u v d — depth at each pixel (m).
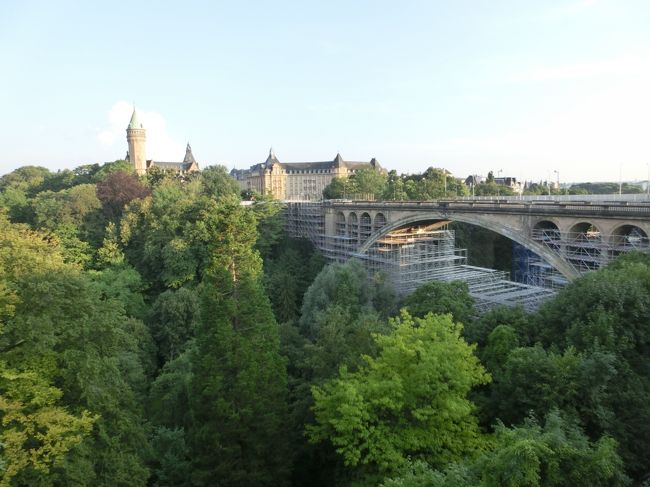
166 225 73.62
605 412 20.27
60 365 20.09
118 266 71.06
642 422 21.08
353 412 18.39
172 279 67.38
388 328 32.56
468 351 21.59
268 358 27.44
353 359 25.36
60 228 75.62
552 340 28.16
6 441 15.55
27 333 18.25
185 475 25.22
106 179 95.88
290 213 101.69
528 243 50.75
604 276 28.41
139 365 40.31
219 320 27.39
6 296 18.67
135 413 24.41
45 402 17.88
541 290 51.84
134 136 188.38
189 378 33.06
